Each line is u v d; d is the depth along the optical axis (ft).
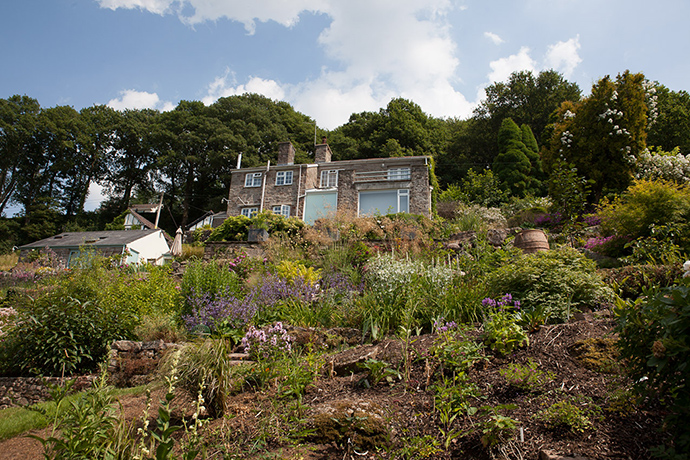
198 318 20.68
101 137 144.05
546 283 16.72
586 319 13.84
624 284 18.03
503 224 47.01
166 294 25.11
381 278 20.06
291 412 10.83
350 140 129.18
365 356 13.73
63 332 18.44
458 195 81.15
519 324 14.07
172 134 135.74
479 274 21.74
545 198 59.93
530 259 18.56
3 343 19.02
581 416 8.84
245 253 36.14
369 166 75.56
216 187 140.26
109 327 19.80
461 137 124.26
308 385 12.59
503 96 122.62
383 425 9.89
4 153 129.90
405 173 72.49
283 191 79.00
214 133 134.00
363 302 19.63
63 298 19.60
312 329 18.45
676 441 7.54
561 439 8.63
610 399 9.41
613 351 11.00
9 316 19.45
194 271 24.72
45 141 136.36
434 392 11.18
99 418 8.47
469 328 14.66
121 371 17.67
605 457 7.89
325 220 36.68
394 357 13.42
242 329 19.53
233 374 13.29
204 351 11.57
